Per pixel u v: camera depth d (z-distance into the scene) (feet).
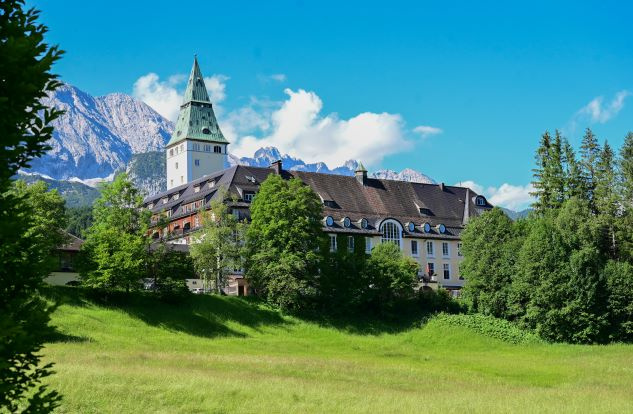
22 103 47.39
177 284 259.60
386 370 177.58
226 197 302.66
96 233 256.52
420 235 404.77
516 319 300.20
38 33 49.85
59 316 214.69
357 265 300.20
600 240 321.93
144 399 110.83
